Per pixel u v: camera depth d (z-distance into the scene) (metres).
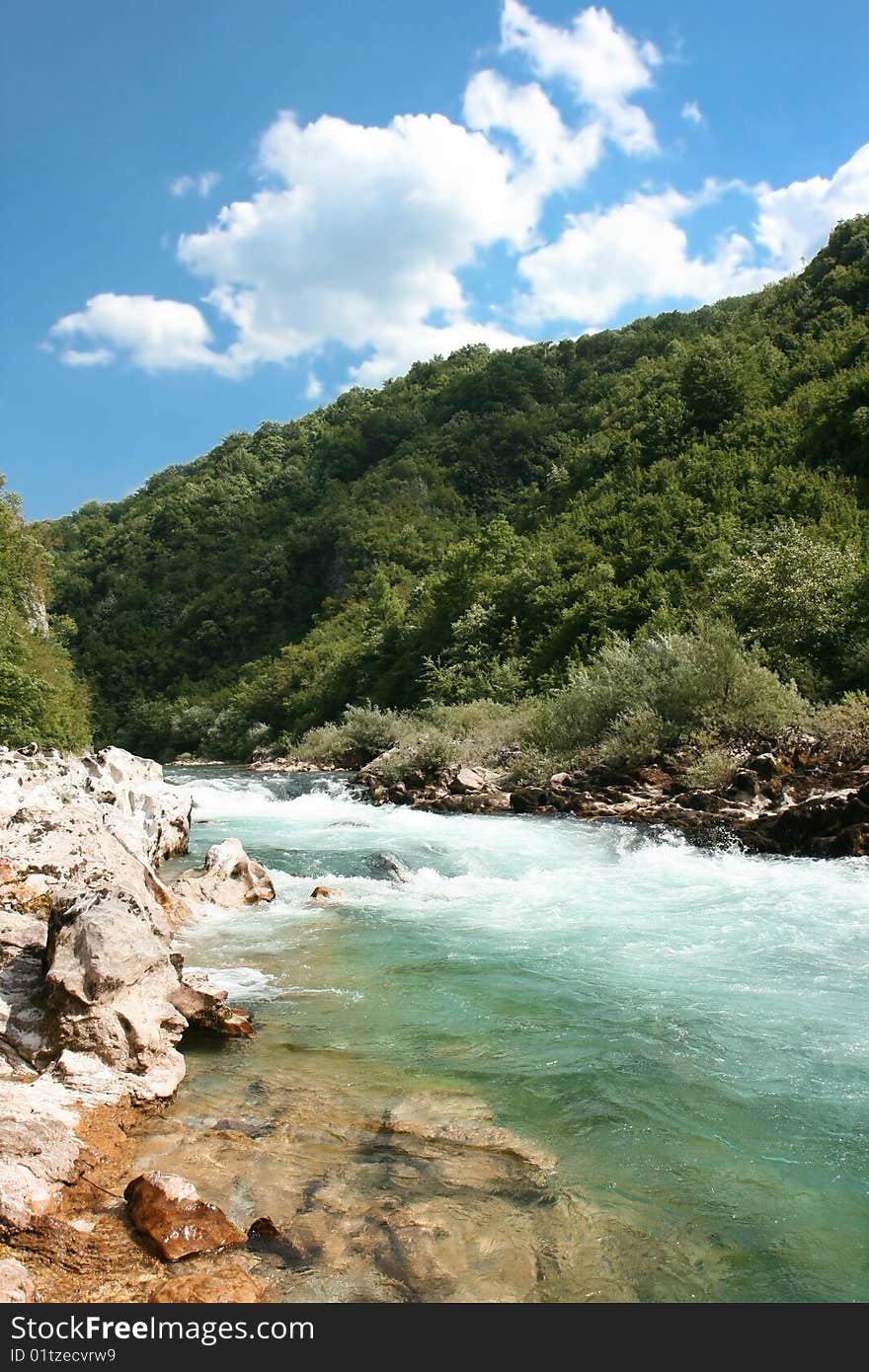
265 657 81.44
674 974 7.88
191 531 112.62
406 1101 5.48
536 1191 4.45
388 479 101.12
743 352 56.38
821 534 29.59
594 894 11.32
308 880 12.50
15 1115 4.73
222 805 24.28
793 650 22.17
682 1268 3.88
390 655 55.25
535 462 94.69
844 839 12.86
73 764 15.69
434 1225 4.13
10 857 8.25
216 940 9.28
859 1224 4.22
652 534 40.94
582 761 21.03
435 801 21.70
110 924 6.25
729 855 13.55
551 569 44.75
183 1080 5.75
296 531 101.25
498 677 38.59
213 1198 4.31
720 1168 4.70
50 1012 5.86
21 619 35.16
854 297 58.38
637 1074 5.83
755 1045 6.25
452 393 118.38
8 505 39.19
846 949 8.49
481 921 10.05
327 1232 4.06
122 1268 3.74
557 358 114.44
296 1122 5.18
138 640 95.81
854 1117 5.21
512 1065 6.01
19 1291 3.46
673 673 19.91
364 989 7.64
